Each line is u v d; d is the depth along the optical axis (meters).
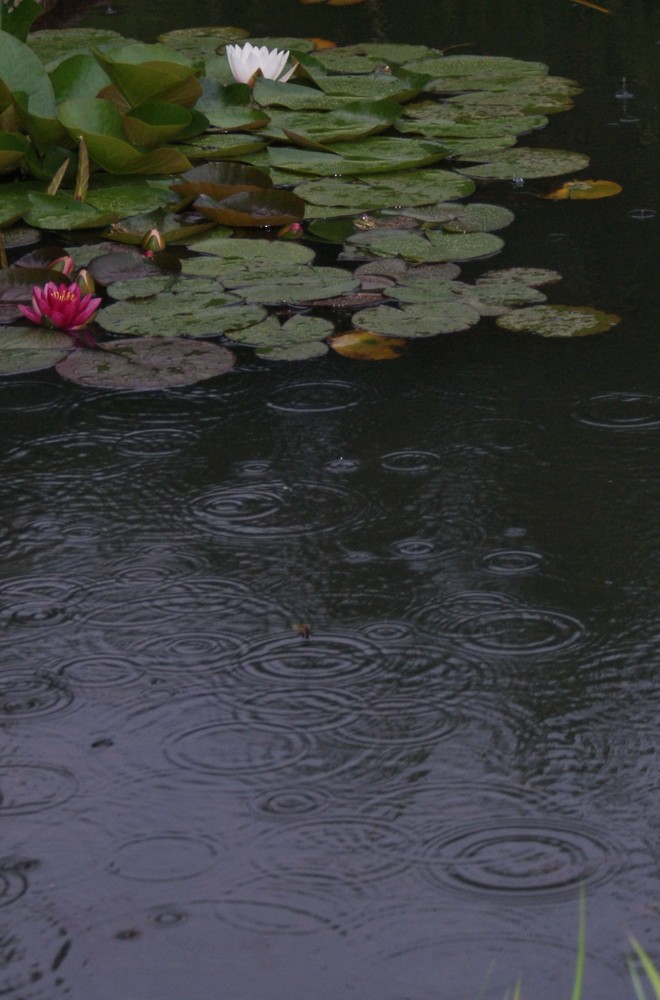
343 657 2.11
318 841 1.71
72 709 1.99
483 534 2.47
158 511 2.60
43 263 3.82
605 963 1.50
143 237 4.03
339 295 3.58
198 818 1.75
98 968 1.51
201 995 1.47
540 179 4.66
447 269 3.79
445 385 3.11
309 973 1.50
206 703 2.00
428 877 1.64
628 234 4.06
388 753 1.88
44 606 2.28
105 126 4.70
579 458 2.74
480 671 2.06
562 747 1.88
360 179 4.64
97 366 3.21
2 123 4.68
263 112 5.22
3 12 5.53
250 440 2.88
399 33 7.10
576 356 3.24
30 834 1.73
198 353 3.27
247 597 2.29
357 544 2.46
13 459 2.82
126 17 7.51
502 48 6.72
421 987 1.47
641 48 6.61
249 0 8.02
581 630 2.16
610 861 1.66
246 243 4.04
